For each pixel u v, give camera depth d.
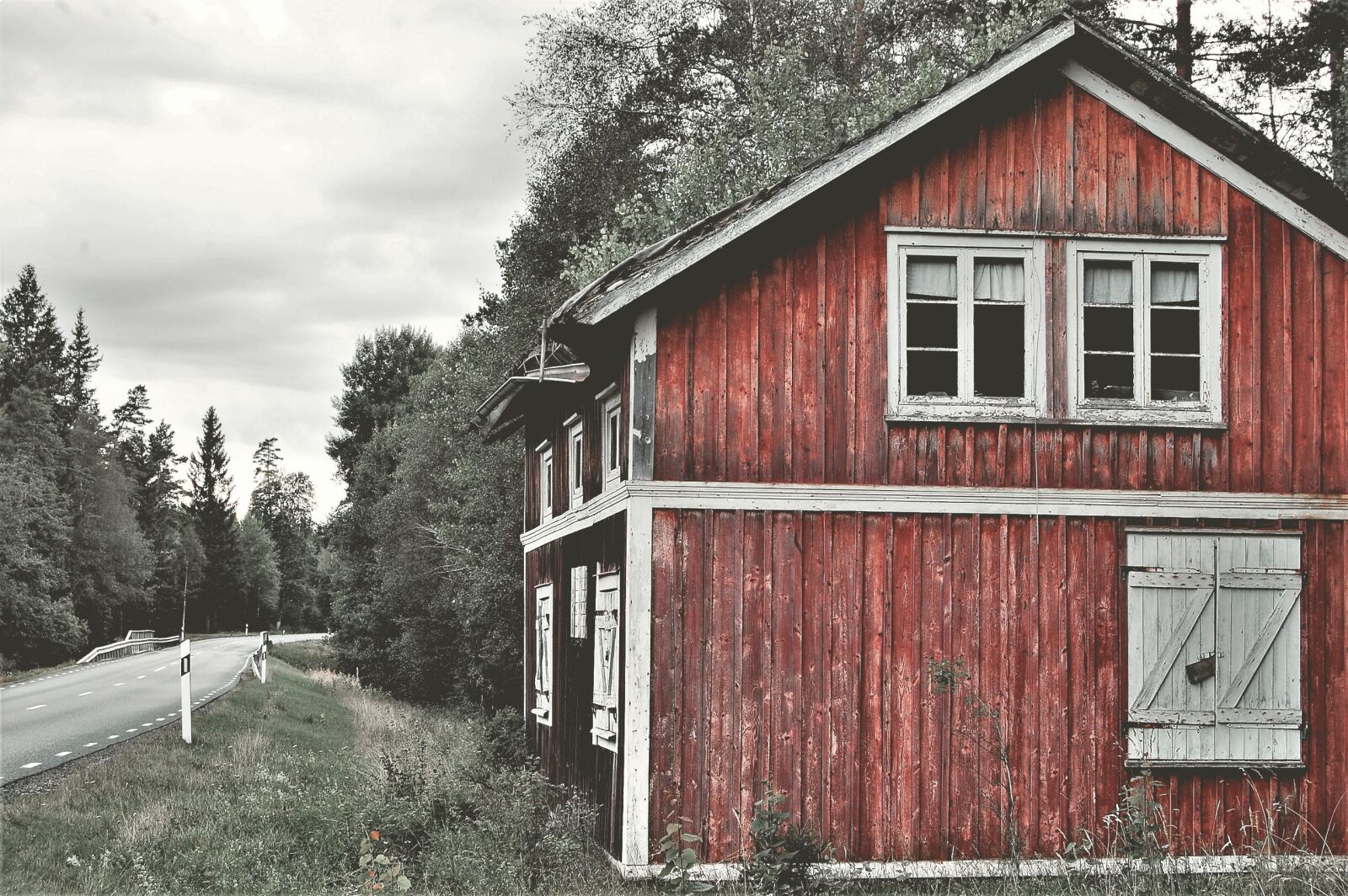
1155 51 24.17
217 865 11.05
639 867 10.78
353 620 54.44
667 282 11.31
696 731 10.99
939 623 11.40
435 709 41.53
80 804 12.88
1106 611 11.62
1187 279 12.15
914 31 27.25
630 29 29.84
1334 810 11.64
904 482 11.49
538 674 18.08
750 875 9.73
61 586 65.00
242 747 18.36
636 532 11.08
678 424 11.23
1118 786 11.45
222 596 117.44
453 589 39.78
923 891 10.77
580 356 13.00
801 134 24.73
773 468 11.32
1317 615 11.85
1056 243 11.90
